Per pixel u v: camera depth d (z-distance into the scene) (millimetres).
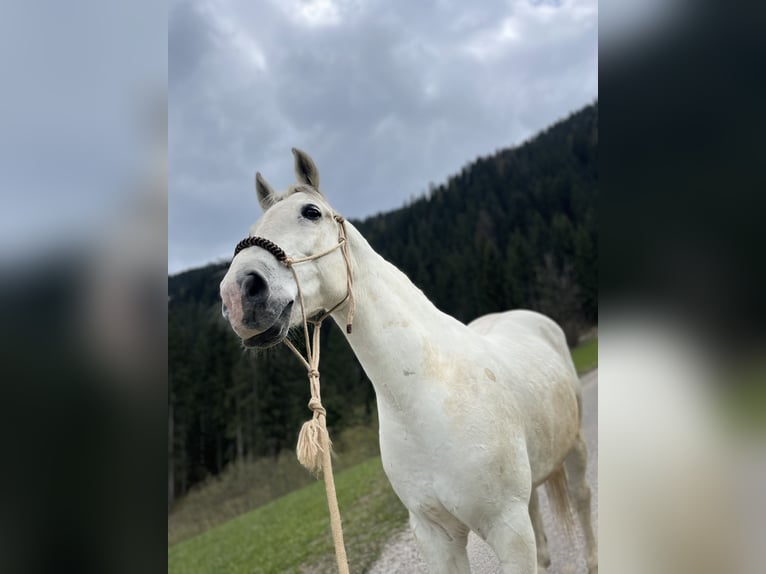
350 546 5680
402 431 1930
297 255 1734
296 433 22188
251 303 1560
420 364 1919
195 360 25609
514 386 2225
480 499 1886
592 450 6660
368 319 1906
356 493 8445
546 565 3107
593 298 28359
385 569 4664
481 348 2230
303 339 1949
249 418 24078
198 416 24969
